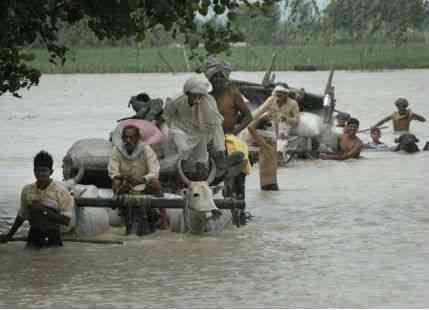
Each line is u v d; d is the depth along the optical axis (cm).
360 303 1886
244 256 2295
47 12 2658
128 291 1978
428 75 11375
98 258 2277
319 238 2512
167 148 2627
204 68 2816
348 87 9212
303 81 10144
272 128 3381
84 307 1859
